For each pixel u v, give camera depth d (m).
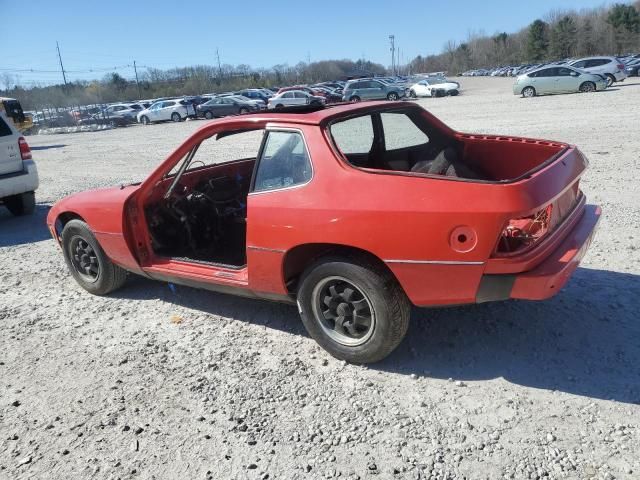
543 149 4.19
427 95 38.78
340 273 3.43
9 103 27.48
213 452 2.92
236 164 5.34
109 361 3.94
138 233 4.62
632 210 6.43
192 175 5.00
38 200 10.49
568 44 98.25
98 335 4.38
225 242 4.90
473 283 3.10
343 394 3.33
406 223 3.12
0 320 4.83
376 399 3.26
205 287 4.36
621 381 3.22
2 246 7.38
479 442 2.83
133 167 14.13
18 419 3.34
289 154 3.63
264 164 3.74
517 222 3.16
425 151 4.61
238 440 2.99
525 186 3.01
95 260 5.11
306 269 3.60
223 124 4.07
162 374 3.71
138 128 34.06
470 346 3.74
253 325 4.34
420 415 3.08
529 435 2.85
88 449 3.02
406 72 156.88
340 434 2.98
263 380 3.55
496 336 3.84
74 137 30.14
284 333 4.17
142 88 87.62
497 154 4.48
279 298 3.90
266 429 3.07
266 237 3.64
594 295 4.30
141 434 3.11
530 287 3.06
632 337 3.67
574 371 3.36
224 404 3.32
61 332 4.49
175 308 4.78
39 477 2.84
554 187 3.20
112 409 3.36
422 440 2.88
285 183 3.62
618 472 2.55
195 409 3.30
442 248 3.07
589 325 3.86
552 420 2.95
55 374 3.83
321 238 3.39
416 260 3.14
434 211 3.05
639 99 20.12
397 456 2.78
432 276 3.16
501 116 18.53
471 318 4.11
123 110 41.72
